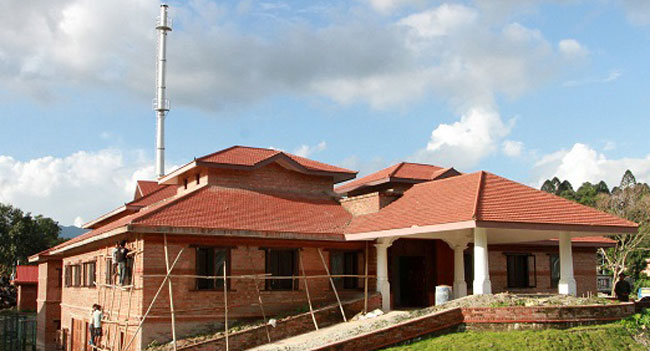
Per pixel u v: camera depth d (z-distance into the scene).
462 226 21.22
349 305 25.53
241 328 23.56
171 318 22.69
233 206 26.80
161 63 49.69
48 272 38.69
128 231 22.36
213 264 24.66
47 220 79.56
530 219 21.84
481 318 19.36
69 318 34.22
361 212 28.98
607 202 65.00
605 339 18.72
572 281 23.69
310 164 31.94
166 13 50.16
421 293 28.61
